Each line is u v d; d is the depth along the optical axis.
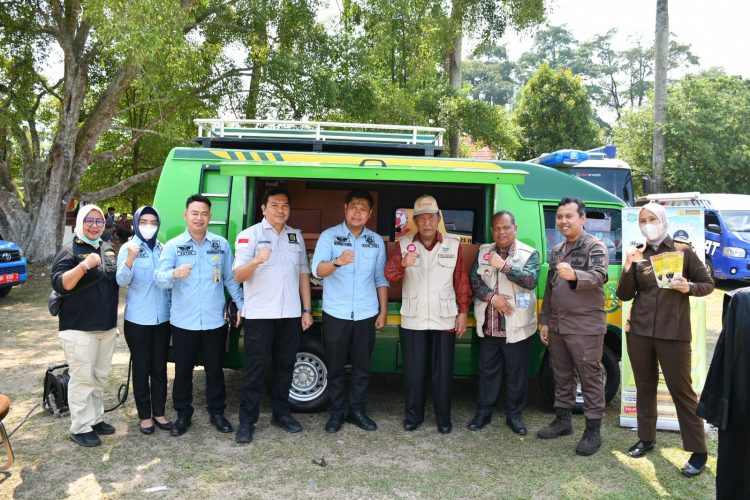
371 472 4.05
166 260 4.45
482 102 18.05
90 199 16.64
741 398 2.96
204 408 5.27
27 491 3.69
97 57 16.97
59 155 15.48
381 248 4.86
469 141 24.77
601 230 5.41
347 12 17.59
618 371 5.30
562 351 4.60
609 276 5.27
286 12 16.97
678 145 28.00
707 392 3.14
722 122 27.09
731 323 3.03
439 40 17.30
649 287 4.19
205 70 14.46
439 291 4.73
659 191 22.33
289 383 4.77
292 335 4.69
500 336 4.79
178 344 4.57
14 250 10.95
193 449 4.37
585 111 27.77
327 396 5.16
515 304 4.74
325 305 4.74
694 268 4.12
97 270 4.25
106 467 4.04
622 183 12.45
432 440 4.65
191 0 14.71
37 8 15.52
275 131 5.75
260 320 4.50
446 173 4.45
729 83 30.42
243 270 4.35
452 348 4.80
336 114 17.39
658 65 22.48
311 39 17.44
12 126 15.38
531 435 4.79
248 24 17.36
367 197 4.71
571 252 4.54
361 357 4.81
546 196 5.32
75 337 4.23
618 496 3.78
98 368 4.47
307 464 4.16
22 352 7.20
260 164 4.34
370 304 4.76
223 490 3.75
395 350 5.19
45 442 4.45
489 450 4.47
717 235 13.82
